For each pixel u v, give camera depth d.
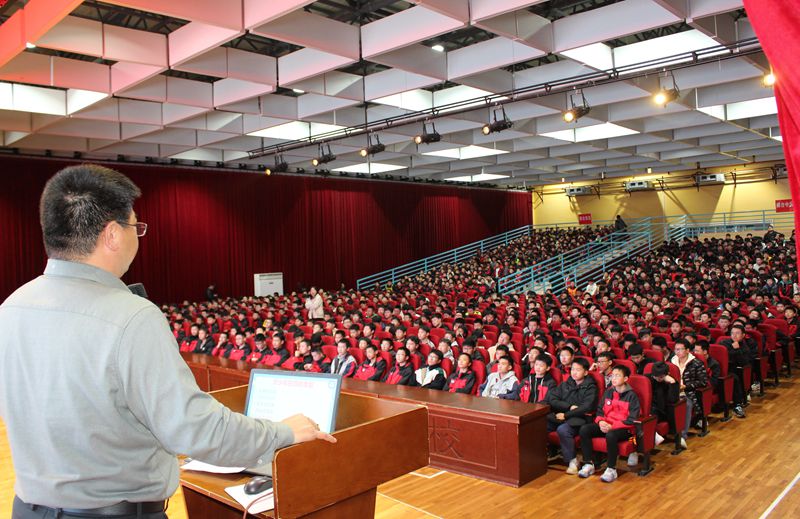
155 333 1.32
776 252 17.34
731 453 5.70
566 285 16.88
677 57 7.84
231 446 1.37
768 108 11.62
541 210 27.39
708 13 6.05
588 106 9.68
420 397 5.65
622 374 5.29
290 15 6.48
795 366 9.53
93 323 1.28
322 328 10.88
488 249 24.77
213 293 16.50
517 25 6.59
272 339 9.70
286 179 18.88
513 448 4.97
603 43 8.19
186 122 11.13
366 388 6.09
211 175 17.11
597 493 4.82
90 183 1.37
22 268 13.70
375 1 8.26
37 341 1.29
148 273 15.69
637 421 5.11
